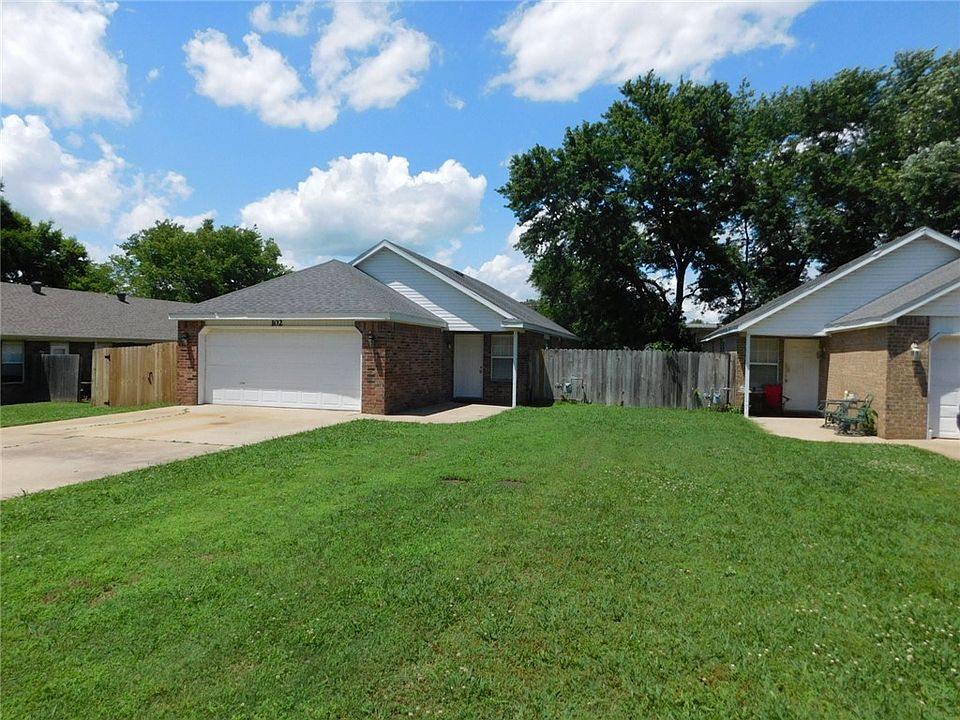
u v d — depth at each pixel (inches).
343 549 178.2
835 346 588.4
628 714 102.4
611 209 1028.5
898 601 147.6
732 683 111.7
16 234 1402.6
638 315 1157.7
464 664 117.3
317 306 558.9
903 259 592.4
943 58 1029.2
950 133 941.2
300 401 571.2
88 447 360.5
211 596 146.1
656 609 140.9
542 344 773.9
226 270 2007.9
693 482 270.7
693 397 653.9
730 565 169.3
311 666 115.8
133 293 1925.4
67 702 104.5
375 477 275.6
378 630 129.8
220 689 108.5
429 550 178.1
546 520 209.5
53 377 762.2
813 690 109.4
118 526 200.2
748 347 609.3
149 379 631.2
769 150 1147.3
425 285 687.1
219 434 412.5
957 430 442.6
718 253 1101.7
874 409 471.5
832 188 1028.5
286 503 229.5
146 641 124.9
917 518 218.1
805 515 219.8
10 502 227.8
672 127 1026.1
